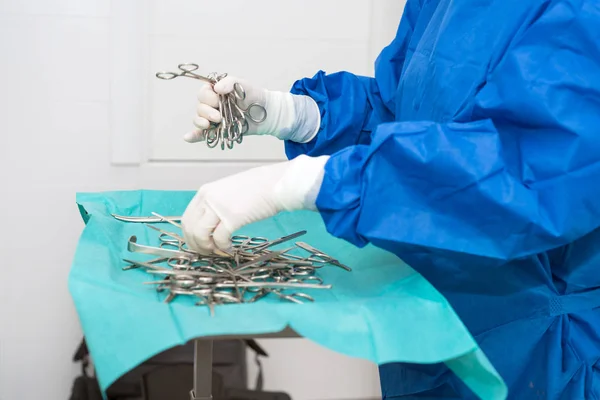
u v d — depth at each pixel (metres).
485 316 1.15
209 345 1.04
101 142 2.06
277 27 2.09
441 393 1.23
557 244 0.96
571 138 0.94
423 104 1.16
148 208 1.38
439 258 1.09
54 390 2.16
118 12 1.98
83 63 2.01
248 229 1.32
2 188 2.04
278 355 2.32
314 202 0.98
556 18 0.96
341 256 1.16
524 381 1.13
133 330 0.78
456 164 0.92
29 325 2.12
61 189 2.06
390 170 0.95
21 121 2.01
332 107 1.44
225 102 1.24
